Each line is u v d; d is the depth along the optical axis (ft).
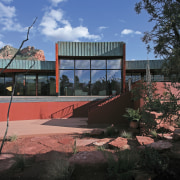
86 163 10.17
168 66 9.43
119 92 52.29
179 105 9.64
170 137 17.15
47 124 35.91
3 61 50.75
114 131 26.02
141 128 22.59
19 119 43.50
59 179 9.23
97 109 36.47
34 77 60.59
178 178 8.46
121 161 9.82
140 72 62.34
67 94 51.88
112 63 53.42
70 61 52.85
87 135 24.39
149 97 11.87
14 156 13.99
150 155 10.16
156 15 10.64
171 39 10.20
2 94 58.49
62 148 17.10
